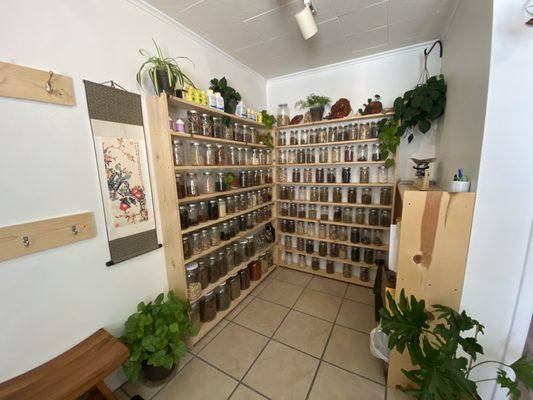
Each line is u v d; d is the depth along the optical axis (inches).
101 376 39.5
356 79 89.0
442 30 68.9
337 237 96.1
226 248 79.7
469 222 40.3
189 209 65.5
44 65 39.2
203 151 68.9
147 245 58.4
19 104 36.8
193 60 69.1
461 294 42.8
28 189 38.4
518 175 36.1
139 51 54.3
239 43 74.6
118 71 50.4
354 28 67.2
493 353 42.3
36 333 40.3
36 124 38.8
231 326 71.3
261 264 98.3
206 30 66.8
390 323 39.0
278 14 59.9
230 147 79.8
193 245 66.7
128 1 51.4
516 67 33.9
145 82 55.9
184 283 60.9
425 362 33.2
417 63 78.7
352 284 94.7
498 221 38.4
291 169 105.8
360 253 94.8
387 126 76.8
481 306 41.8
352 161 88.5
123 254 53.2
